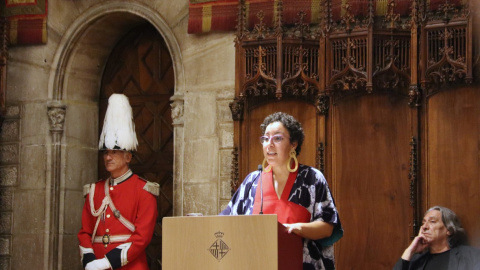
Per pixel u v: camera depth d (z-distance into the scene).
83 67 9.01
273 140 4.69
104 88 9.24
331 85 7.29
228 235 3.99
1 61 8.90
